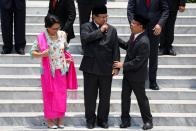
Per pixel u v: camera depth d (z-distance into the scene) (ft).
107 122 57.62
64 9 61.36
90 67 55.88
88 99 56.54
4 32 67.82
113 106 60.75
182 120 58.95
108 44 55.77
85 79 56.49
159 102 61.36
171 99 62.80
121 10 77.00
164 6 60.49
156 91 62.59
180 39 72.38
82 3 65.92
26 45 69.77
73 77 57.11
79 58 67.46
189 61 68.13
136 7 60.80
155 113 60.44
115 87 64.39
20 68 65.72
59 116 56.39
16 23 67.82
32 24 73.92
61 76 56.13
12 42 69.05
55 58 56.03
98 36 55.21
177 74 66.33
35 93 61.98
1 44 69.92
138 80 55.57
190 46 70.44
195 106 60.80
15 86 63.87
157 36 61.21
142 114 57.00
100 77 56.03
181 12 71.00
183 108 60.85
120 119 58.65
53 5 61.52
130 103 57.93
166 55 69.26
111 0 89.97
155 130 56.85
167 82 64.69
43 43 55.72
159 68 66.23
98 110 57.21
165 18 60.39
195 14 78.02
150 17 60.54
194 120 58.95
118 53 56.08
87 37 55.31
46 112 56.34
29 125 58.49
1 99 61.93
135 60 55.06
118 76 65.51
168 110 60.85
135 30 55.36
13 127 57.88
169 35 68.54
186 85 64.75
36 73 65.77
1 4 67.31
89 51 55.98
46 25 55.62
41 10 76.84
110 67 55.98
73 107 60.54
